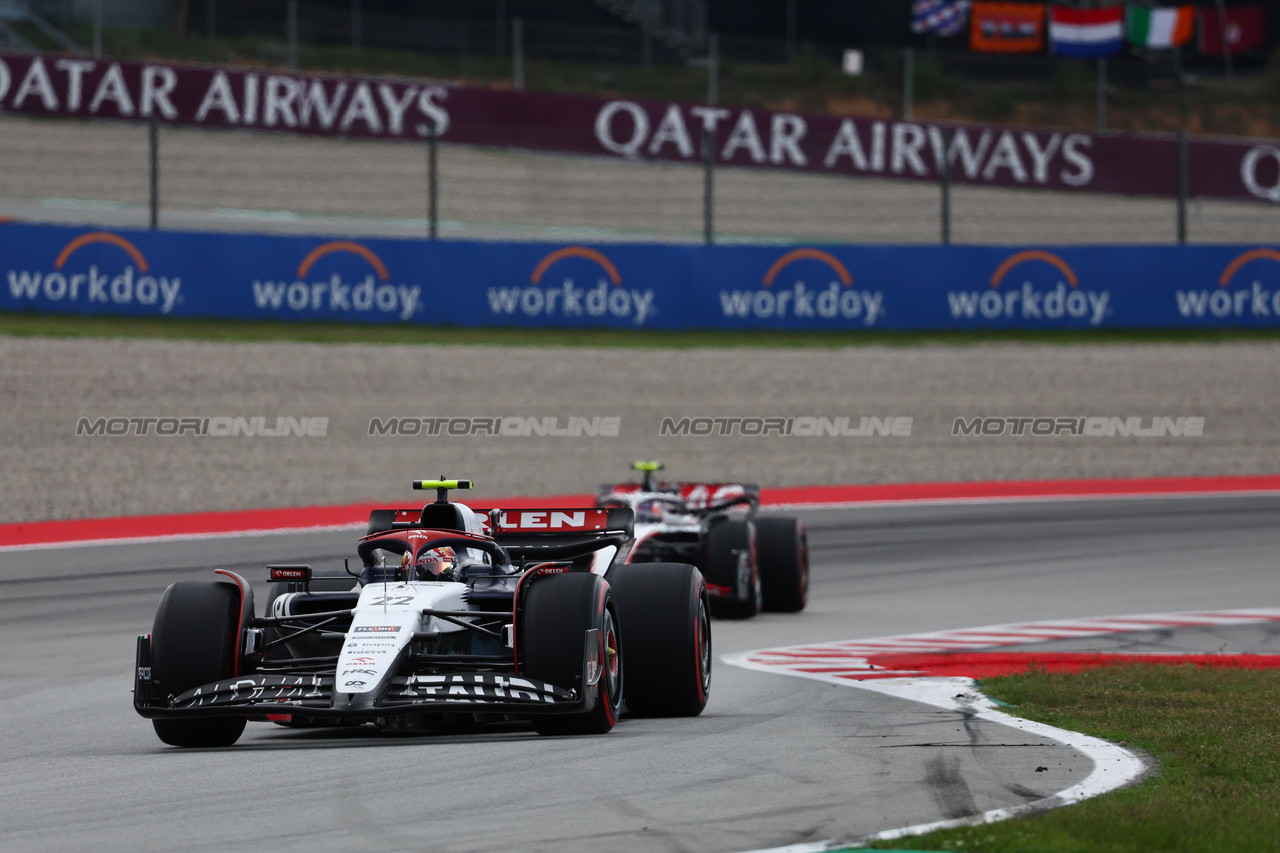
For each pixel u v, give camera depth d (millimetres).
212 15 173500
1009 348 116875
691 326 115875
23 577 58625
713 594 50781
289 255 109188
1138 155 134875
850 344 116125
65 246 105188
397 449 88438
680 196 158000
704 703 31266
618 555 34938
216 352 102625
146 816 21422
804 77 189625
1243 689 34594
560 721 27891
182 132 156875
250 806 21969
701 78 184875
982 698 33781
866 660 41938
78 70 121812
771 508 79625
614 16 195750
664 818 20828
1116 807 20719
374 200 147250
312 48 172875
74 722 32812
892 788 22922
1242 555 67500
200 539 67062
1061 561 65938
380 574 29844
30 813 21875
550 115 129125
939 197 161750
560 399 100312
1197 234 153125
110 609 52688
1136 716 30438
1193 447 97562
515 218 147625
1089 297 120125
